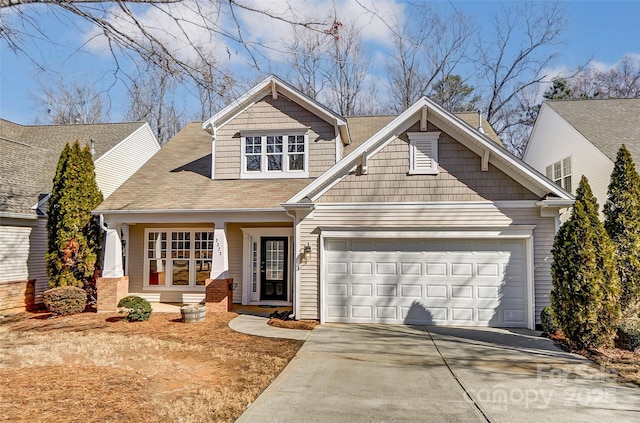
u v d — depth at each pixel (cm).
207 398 587
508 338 959
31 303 1448
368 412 543
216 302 1297
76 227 1388
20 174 1631
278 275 1497
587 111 1831
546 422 516
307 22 554
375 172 1131
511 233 1076
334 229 1129
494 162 1091
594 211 897
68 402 566
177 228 1537
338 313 1134
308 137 1428
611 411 552
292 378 681
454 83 2708
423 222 1106
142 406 555
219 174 1458
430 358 798
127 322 1166
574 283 866
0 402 563
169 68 571
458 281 1105
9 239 1427
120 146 1933
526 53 2575
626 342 865
